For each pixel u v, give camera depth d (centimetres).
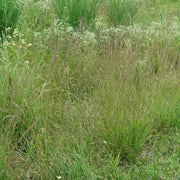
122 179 239
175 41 478
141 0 664
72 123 281
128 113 288
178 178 238
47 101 298
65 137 261
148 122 303
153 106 328
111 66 341
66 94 342
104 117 293
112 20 558
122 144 277
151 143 301
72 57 391
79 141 268
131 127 279
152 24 516
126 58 335
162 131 321
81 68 378
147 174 246
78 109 305
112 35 430
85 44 407
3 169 213
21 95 284
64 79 357
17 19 465
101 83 331
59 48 401
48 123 279
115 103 294
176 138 302
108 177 244
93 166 244
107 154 274
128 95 298
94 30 499
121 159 278
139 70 357
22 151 258
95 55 375
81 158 241
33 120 269
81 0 529
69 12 530
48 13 540
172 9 714
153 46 400
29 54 390
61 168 238
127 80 327
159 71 379
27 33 423
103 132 284
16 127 273
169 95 342
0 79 296
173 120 328
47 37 423
